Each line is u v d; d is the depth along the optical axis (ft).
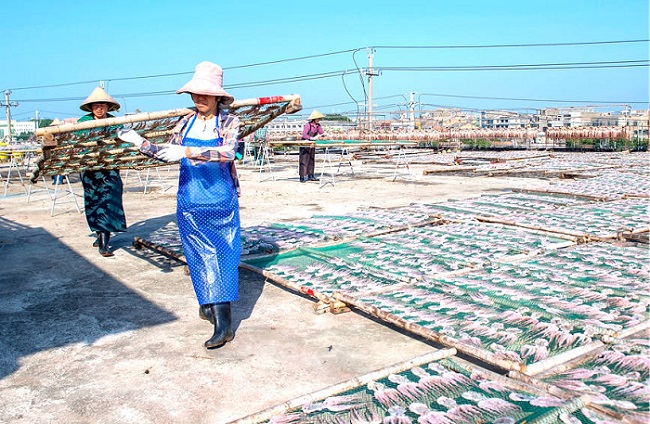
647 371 9.46
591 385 9.02
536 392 8.87
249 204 31.71
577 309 12.32
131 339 12.25
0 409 9.36
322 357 11.10
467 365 9.87
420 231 21.62
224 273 11.78
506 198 29.53
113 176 19.58
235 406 9.33
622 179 36.88
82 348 11.82
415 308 12.62
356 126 106.52
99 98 18.11
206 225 11.69
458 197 33.30
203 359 11.16
